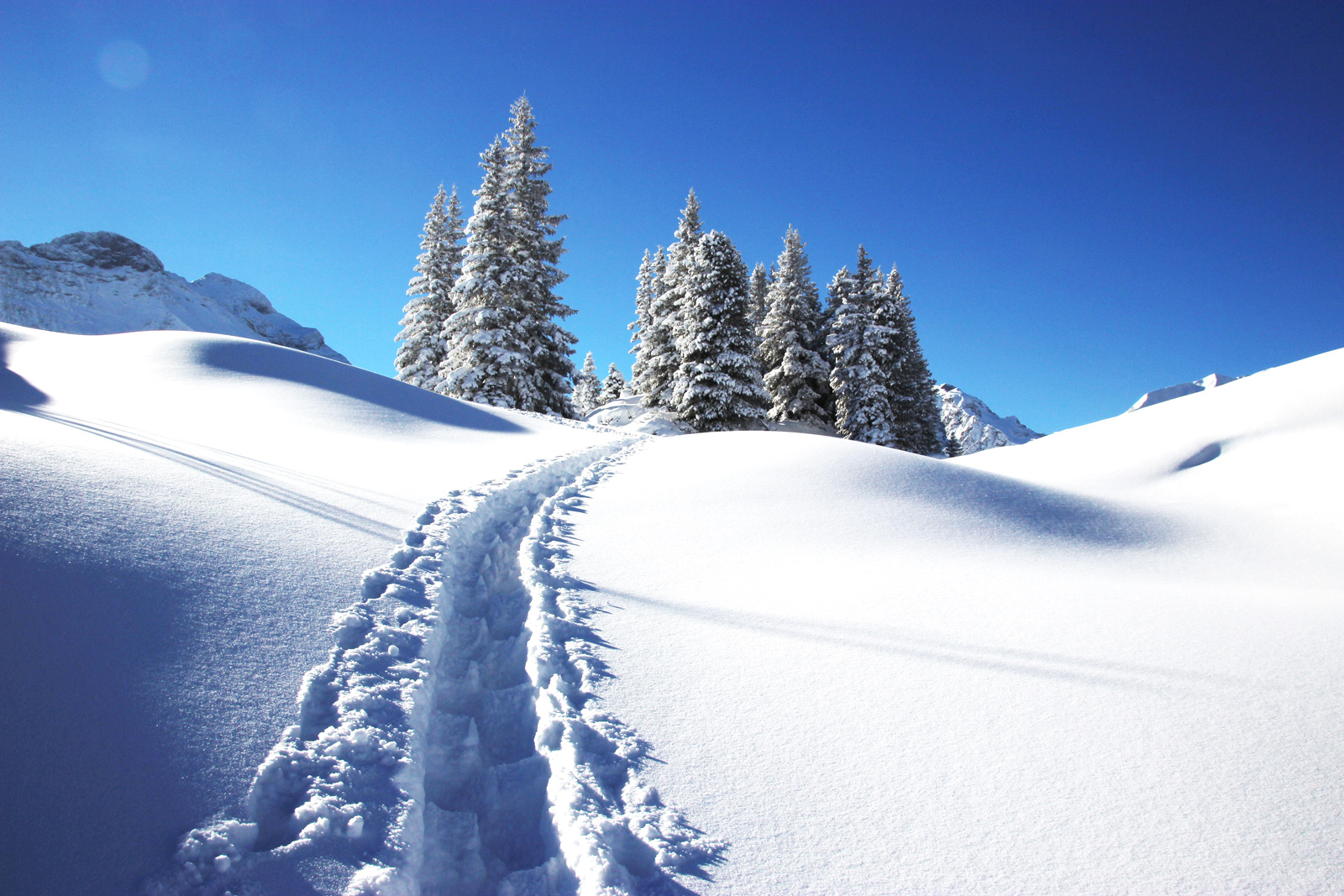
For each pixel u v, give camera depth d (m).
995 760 2.98
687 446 11.99
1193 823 2.54
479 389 24.25
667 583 5.26
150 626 3.11
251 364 13.98
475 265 25.22
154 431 7.95
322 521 5.29
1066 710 3.39
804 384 35.56
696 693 3.53
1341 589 5.68
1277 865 2.30
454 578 5.00
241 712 2.76
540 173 27.38
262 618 3.53
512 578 5.35
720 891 2.21
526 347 25.14
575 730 3.10
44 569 3.20
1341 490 8.98
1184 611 4.83
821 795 2.73
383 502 6.41
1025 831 2.51
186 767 2.39
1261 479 10.32
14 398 9.44
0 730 2.27
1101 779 2.83
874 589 5.25
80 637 2.85
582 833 2.41
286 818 2.33
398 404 13.46
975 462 16.66
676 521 7.08
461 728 3.29
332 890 2.06
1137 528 7.82
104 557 3.54
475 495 7.32
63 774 2.20
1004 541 6.88
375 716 2.98
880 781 2.83
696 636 4.25
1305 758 2.92
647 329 36.84
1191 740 3.10
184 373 12.77
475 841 2.56
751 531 6.77
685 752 3.00
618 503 7.80
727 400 28.38
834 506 7.64
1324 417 11.60
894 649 4.12
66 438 5.69
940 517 7.43
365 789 2.54
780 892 2.21
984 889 2.22
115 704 2.57
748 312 32.91
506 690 3.65
